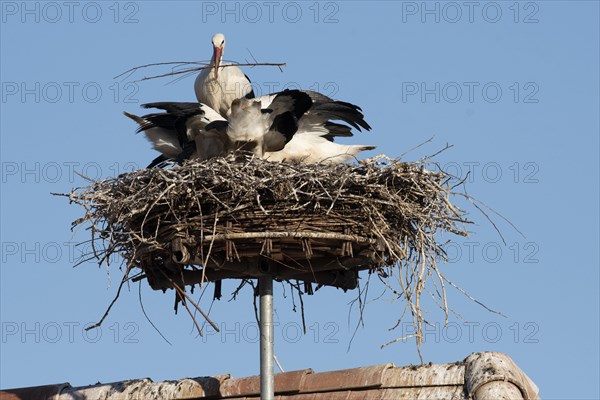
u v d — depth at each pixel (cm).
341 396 1339
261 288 1262
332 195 1234
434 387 1280
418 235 1314
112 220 1293
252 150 1492
